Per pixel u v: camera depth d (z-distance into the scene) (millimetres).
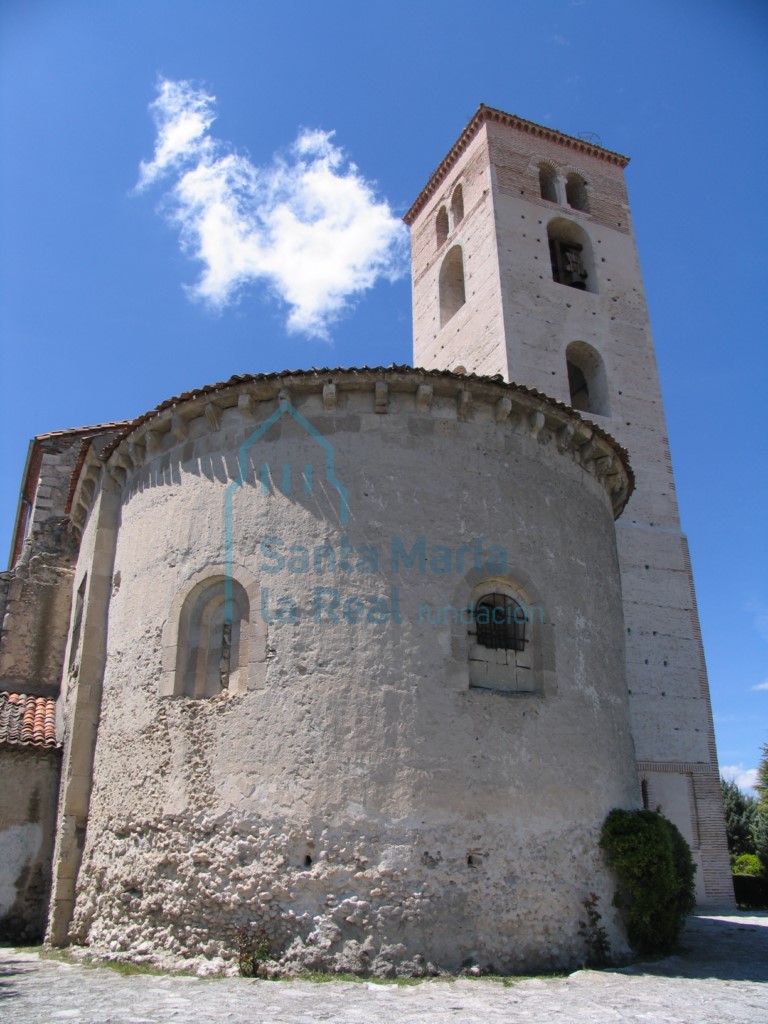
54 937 13078
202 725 12297
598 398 28141
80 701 14375
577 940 11727
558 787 12461
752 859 40500
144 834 12250
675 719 24078
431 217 35219
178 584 13461
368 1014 8438
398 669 11977
